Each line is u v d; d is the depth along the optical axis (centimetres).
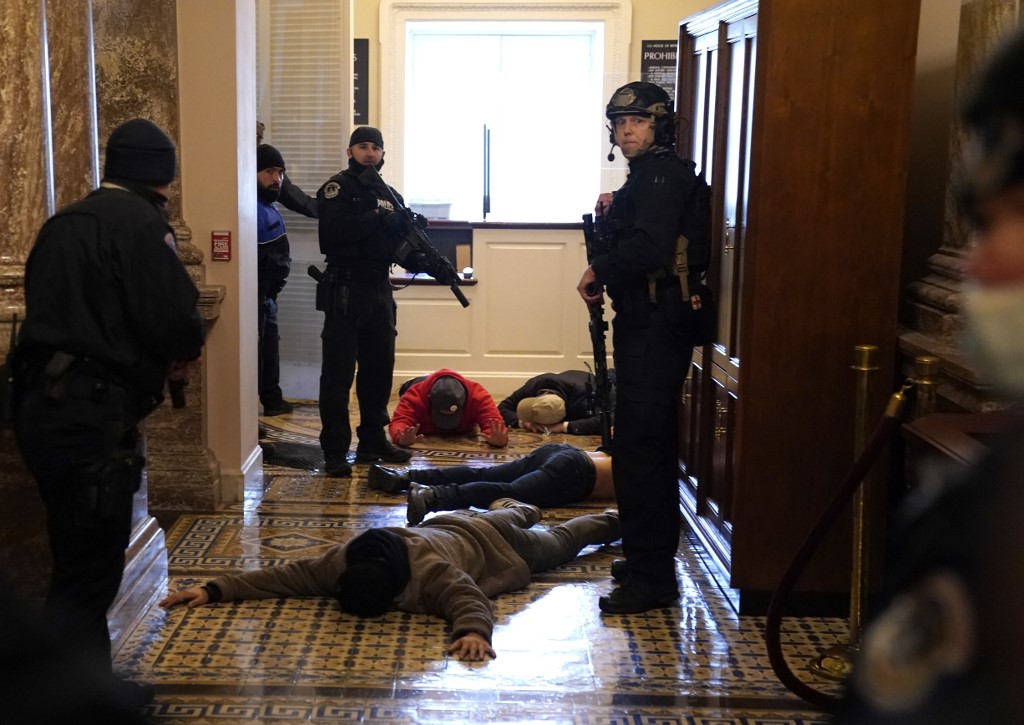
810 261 353
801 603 367
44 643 90
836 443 359
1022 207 79
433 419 625
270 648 337
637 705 304
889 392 355
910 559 81
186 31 472
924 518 81
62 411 262
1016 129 79
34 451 263
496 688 313
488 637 341
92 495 260
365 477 543
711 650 342
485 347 754
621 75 819
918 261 395
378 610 360
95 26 461
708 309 363
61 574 271
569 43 843
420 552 371
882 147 348
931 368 290
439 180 857
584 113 849
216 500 488
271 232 657
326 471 547
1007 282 79
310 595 379
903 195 350
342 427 547
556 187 858
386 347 561
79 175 328
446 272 549
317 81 686
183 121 477
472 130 852
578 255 746
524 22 817
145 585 364
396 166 833
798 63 346
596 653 339
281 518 475
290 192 674
